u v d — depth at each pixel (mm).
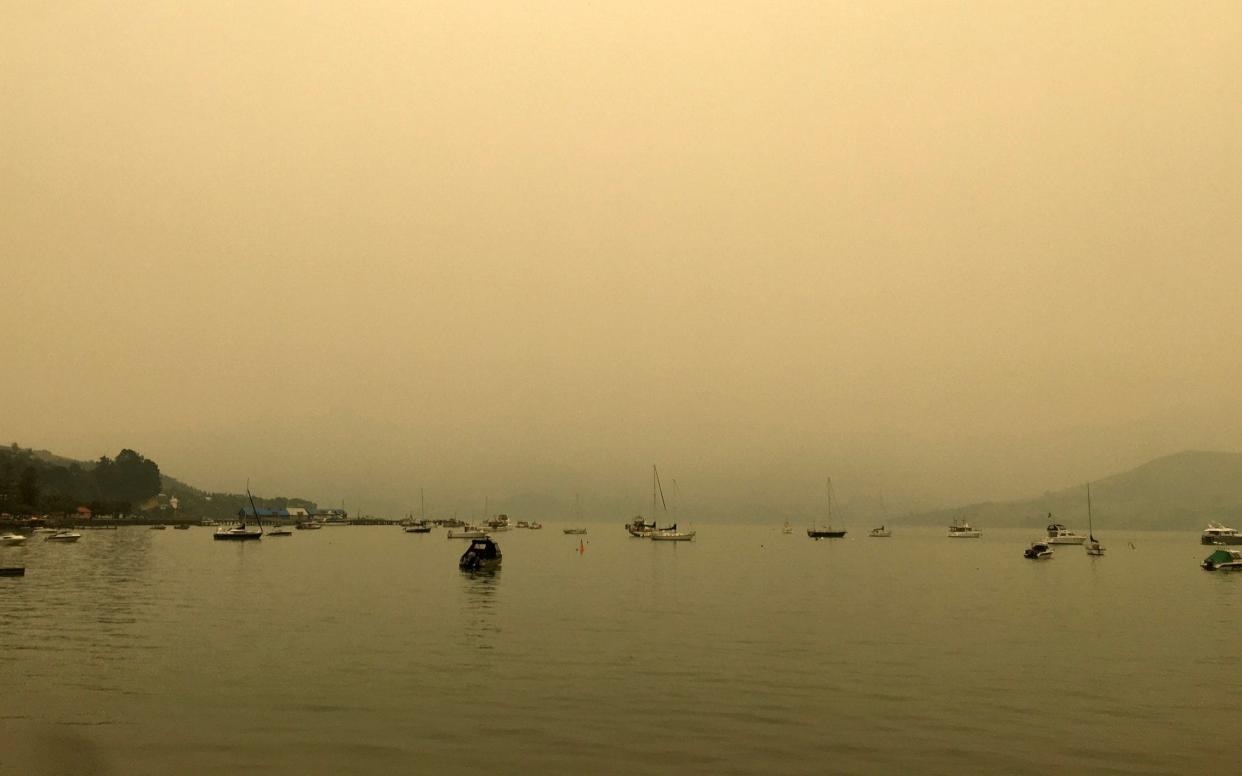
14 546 146625
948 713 29469
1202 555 179750
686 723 27625
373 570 99812
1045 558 152375
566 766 23141
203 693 30938
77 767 22609
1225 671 37688
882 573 109312
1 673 34156
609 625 51031
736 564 126500
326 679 33594
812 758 24250
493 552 101688
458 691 31703
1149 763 24172
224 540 184125
